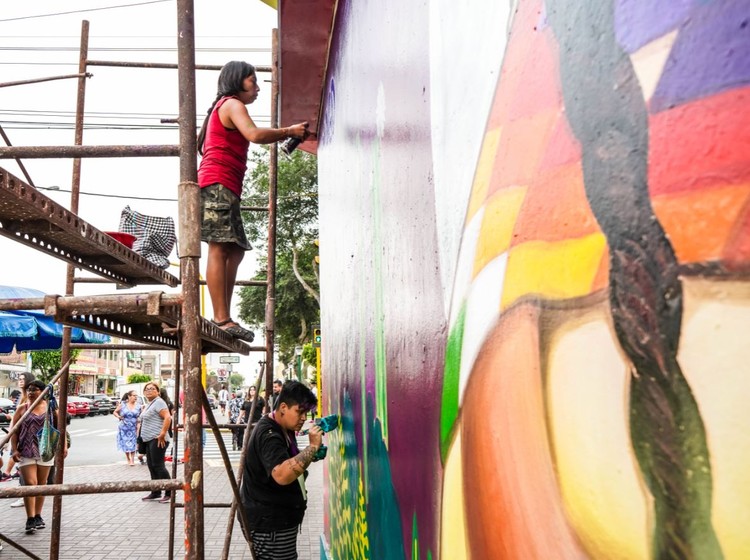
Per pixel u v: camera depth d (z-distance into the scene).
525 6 0.96
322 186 5.42
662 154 0.64
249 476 3.78
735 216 0.56
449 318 1.38
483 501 1.11
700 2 0.60
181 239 2.43
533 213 0.91
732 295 0.56
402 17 1.99
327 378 5.13
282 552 3.74
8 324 7.04
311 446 3.59
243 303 28.28
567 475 0.79
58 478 4.96
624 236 0.69
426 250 1.63
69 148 2.44
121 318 3.19
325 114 4.98
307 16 4.03
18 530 8.08
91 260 3.36
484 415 1.10
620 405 0.69
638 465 0.65
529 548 0.91
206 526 8.45
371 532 2.69
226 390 38.19
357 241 3.07
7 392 47.38
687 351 0.60
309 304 26.67
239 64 3.70
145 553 7.05
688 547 0.59
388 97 2.23
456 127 1.35
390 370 2.18
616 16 0.71
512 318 0.97
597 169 0.74
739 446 0.54
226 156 3.57
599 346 0.73
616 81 0.71
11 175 2.17
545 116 0.88
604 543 0.71
